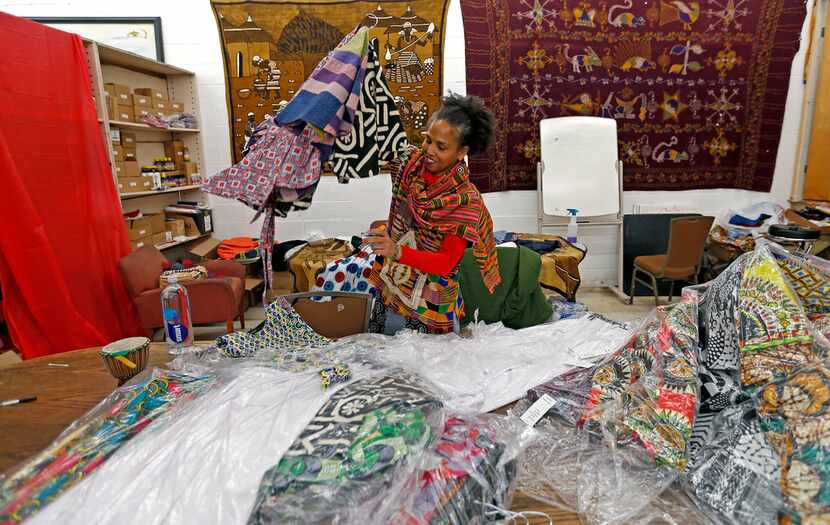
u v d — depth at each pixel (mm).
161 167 3742
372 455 743
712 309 1004
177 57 3998
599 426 968
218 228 4340
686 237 3553
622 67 4078
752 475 780
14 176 2398
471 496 767
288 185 1289
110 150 3049
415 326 1739
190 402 938
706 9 3982
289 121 1254
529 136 4176
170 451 762
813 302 979
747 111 4195
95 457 792
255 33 3953
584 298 4223
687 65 4094
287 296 1755
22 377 1320
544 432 1003
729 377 940
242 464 729
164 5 3902
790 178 4340
